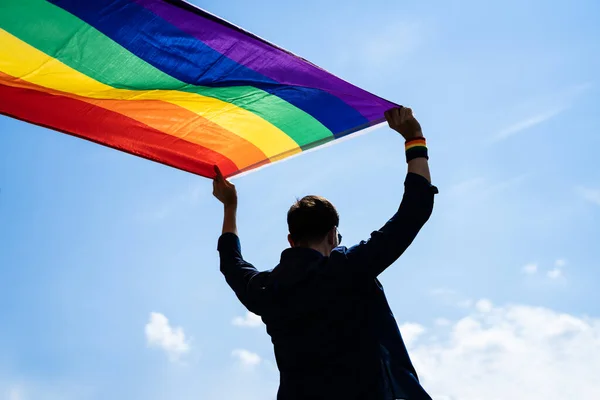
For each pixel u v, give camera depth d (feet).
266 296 8.94
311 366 8.39
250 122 12.10
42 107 11.42
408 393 8.02
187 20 9.70
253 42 10.02
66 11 9.43
